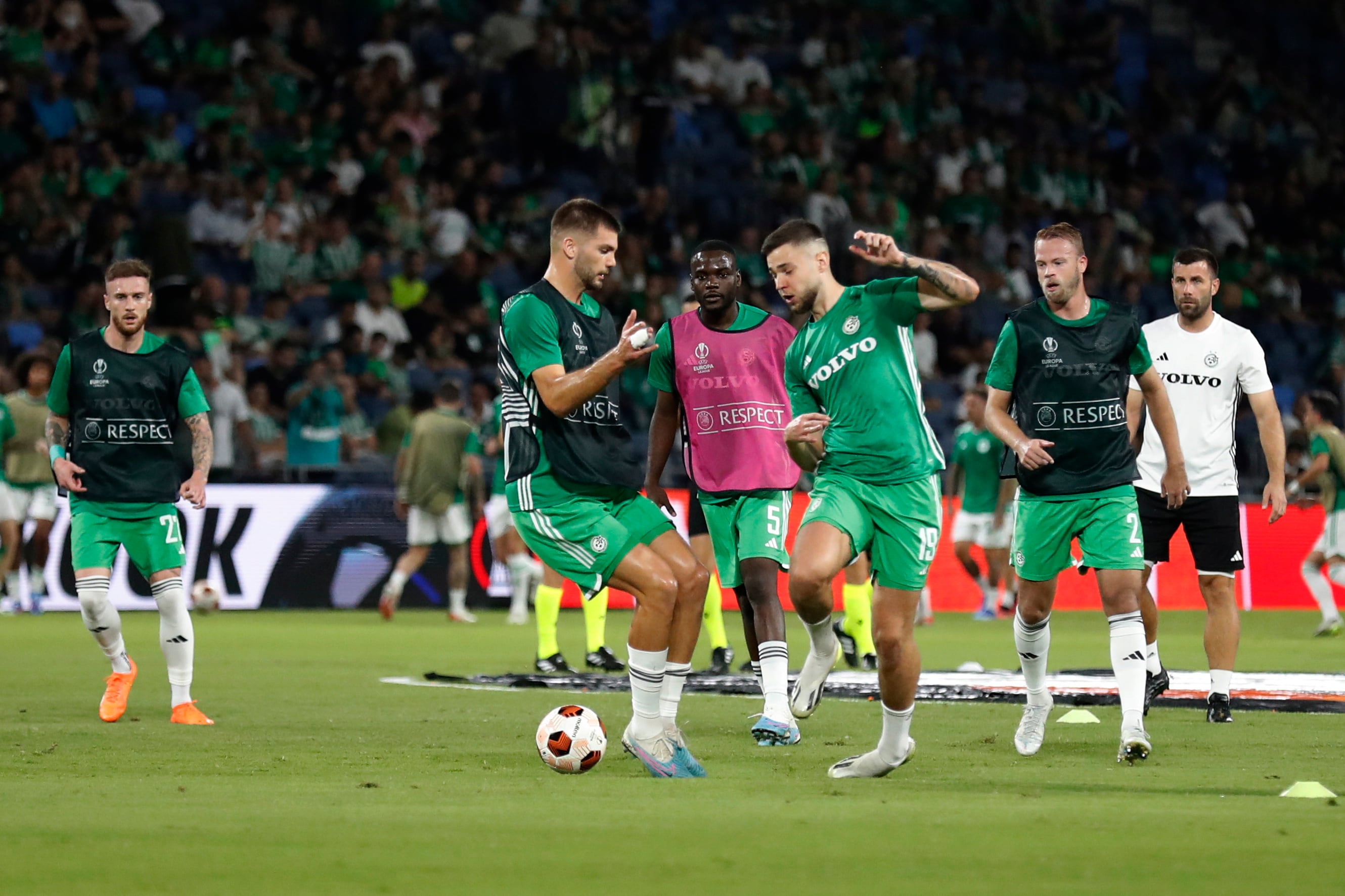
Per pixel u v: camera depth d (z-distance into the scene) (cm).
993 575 6744
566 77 9388
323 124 8894
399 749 2539
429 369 7956
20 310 7519
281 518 6812
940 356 8950
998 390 2622
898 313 2247
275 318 7806
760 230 9431
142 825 1761
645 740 2259
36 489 6372
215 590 6444
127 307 2977
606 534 2319
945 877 1486
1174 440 2734
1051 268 2566
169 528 2978
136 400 2973
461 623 6269
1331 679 3809
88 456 2952
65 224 7844
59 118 8288
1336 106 11994
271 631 5691
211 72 8881
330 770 2277
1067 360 2553
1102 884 1452
